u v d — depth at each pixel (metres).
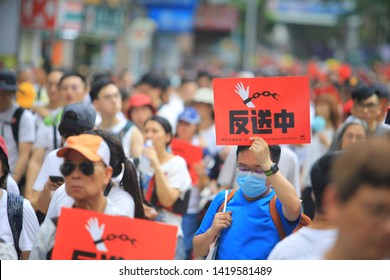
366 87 14.35
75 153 6.93
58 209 8.55
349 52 125.31
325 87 21.19
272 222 8.34
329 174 6.45
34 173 13.49
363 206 4.65
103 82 13.66
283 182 8.13
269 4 146.62
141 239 6.73
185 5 76.38
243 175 8.44
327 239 6.41
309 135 8.73
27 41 34.66
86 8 38.06
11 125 13.53
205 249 8.62
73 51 46.41
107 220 6.76
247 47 89.31
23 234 8.38
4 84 13.44
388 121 11.45
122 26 45.34
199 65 78.50
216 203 8.80
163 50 87.69
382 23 110.50
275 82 8.74
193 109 16.34
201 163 14.43
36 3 31.06
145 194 12.59
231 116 8.79
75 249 6.77
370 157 4.62
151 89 21.64
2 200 8.34
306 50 187.75
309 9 167.25
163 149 13.02
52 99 15.68
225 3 108.31
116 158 7.85
